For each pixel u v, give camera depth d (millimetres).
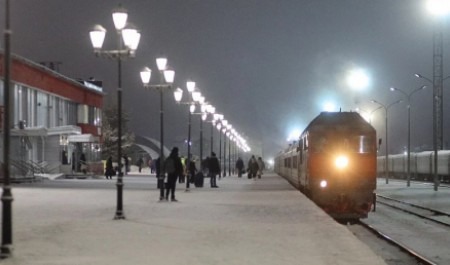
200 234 16047
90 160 71812
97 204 24875
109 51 20922
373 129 27891
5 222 12562
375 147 27766
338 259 12562
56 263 11758
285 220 19578
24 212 21391
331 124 27922
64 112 69062
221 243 14539
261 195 32125
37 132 47688
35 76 58938
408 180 58062
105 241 14641
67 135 58312
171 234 15984
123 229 16891
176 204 25562
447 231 24000
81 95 74500
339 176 27516
